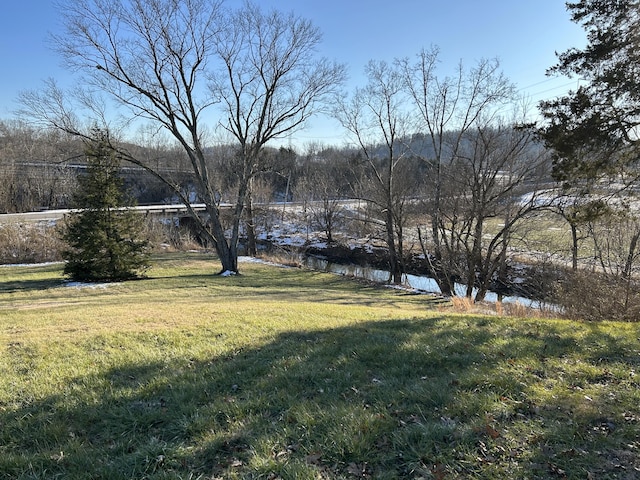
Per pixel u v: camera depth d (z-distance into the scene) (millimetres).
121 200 19094
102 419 3777
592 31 9570
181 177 43938
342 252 36500
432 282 28578
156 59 19922
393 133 26250
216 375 4742
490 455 3031
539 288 20469
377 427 3422
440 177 23828
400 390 4199
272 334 6613
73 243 18750
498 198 21953
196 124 22016
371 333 6574
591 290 12188
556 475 2803
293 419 3635
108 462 3068
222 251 23047
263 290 18125
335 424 3486
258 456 3045
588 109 9508
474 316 8625
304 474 2812
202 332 6699
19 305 12602
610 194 11328
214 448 3211
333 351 5617
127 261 19406
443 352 5449
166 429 3580
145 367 5047
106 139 18484
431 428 3369
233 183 45125
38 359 5340
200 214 41188
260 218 43938
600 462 2947
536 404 3867
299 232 44031
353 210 41219
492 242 21750
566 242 22438
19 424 3621
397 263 27094
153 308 9922
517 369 4758
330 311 9656
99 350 5746
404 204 30422
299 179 51469
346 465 2977
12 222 28234
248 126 23047
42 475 2912
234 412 3805
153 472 2939
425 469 2883
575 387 4301
